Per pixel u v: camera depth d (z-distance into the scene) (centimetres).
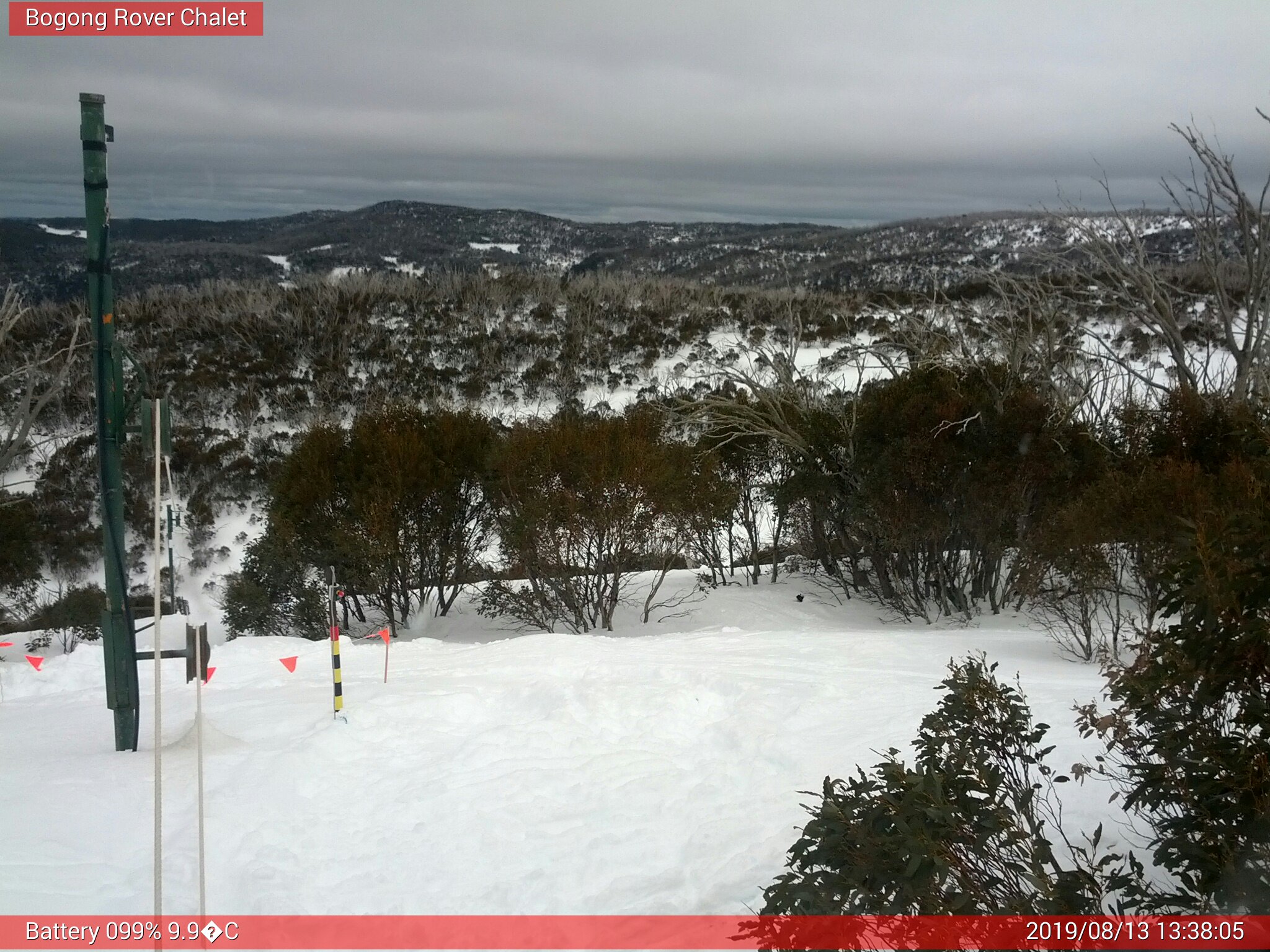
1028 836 382
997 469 1869
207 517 3069
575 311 5403
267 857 581
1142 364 3162
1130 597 1540
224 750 782
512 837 618
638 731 838
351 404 4066
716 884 545
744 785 698
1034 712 823
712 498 2116
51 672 1307
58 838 604
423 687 993
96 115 751
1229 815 367
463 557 2231
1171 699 411
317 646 1405
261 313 4978
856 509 2059
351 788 704
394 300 5431
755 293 6050
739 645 1369
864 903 369
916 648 1345
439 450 2203
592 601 2031
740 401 2580
